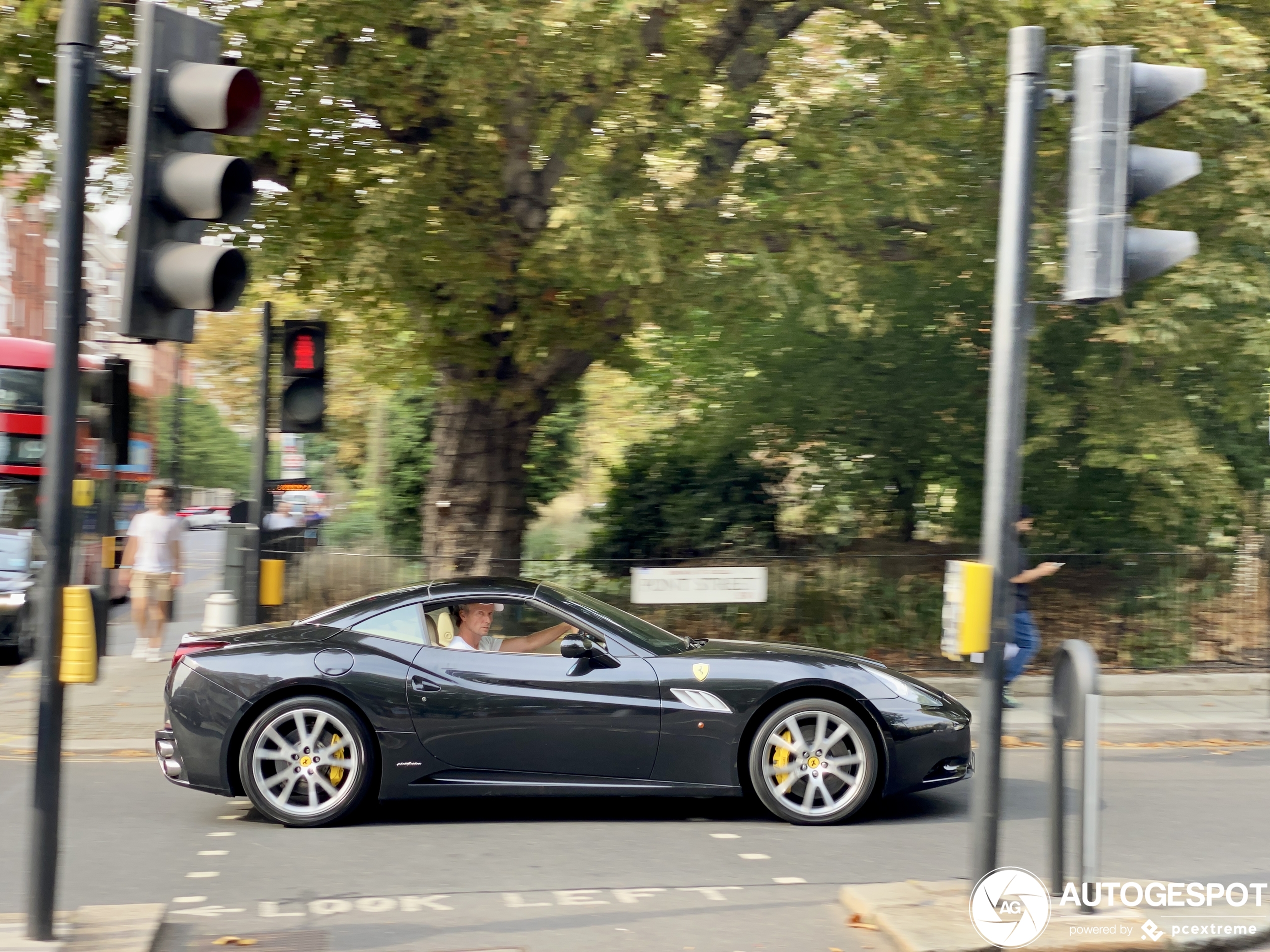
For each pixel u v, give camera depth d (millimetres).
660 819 6918
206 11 9727
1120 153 4555
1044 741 9867
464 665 6750
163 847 6270
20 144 11039
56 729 4270
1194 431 11969
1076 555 13031
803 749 6730
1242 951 4570
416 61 10195
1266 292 10633
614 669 6766
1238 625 12781
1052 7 9062
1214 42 9719
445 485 12922
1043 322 12570
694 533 15156
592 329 11656
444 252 10500
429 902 5301
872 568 12688
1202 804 7527
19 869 5801
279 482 22812
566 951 4641
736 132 11656
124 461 12539
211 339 28062
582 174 10062
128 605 21812
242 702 6633
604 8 9570
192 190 4086
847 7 11250
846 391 14570
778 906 5215
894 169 10609
